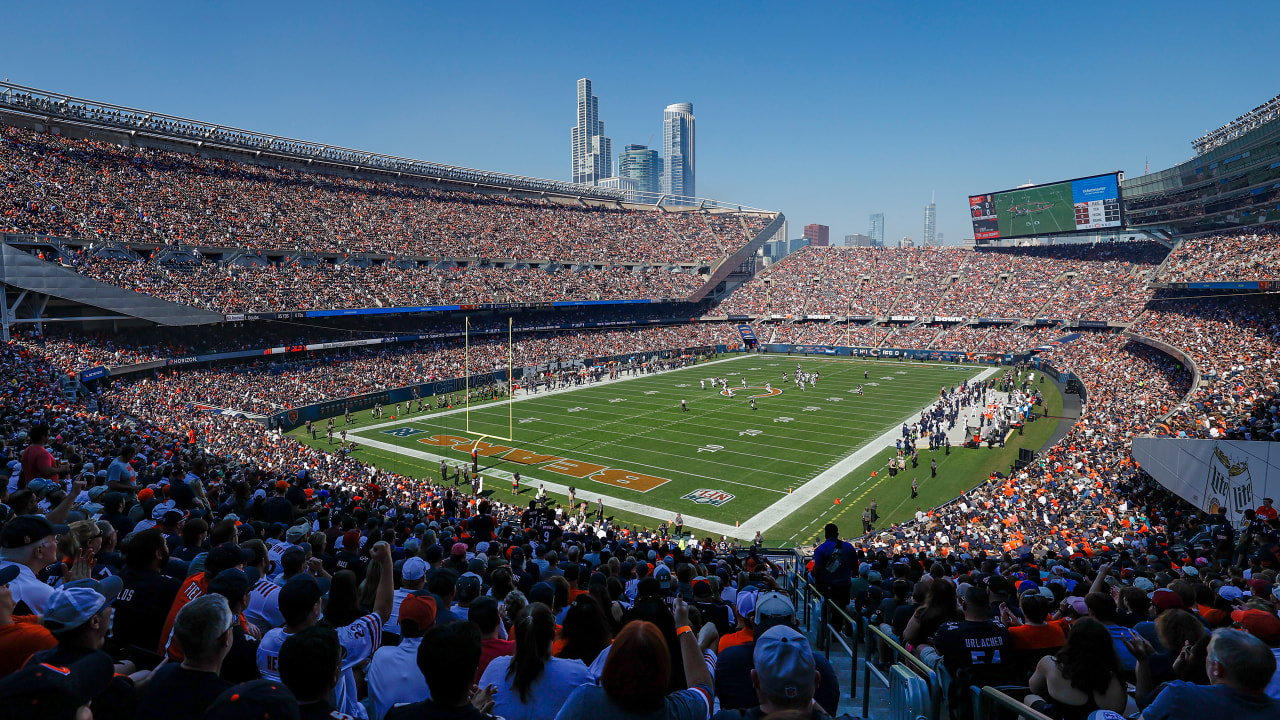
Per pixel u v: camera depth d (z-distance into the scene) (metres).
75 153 59.72
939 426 49.19
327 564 9.70
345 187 82.19
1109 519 26.03
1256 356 44.78
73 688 3.45
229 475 23.31
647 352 92.88
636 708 3.54
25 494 7.46
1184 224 81.44
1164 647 6.37
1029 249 101.31
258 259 65.25
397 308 70.44
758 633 5.38
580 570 11.43
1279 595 7.48
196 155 71.44
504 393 67.94
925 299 100.38
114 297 50.41
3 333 46.19
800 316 106.88
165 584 6.08
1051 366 74.81
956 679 5.89
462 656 3.66
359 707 5.54
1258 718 4.06
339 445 47.62
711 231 115.19
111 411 40.72
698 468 42.72
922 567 14.48
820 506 36.09
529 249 91.88
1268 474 21.72
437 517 24.84
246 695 3.46
